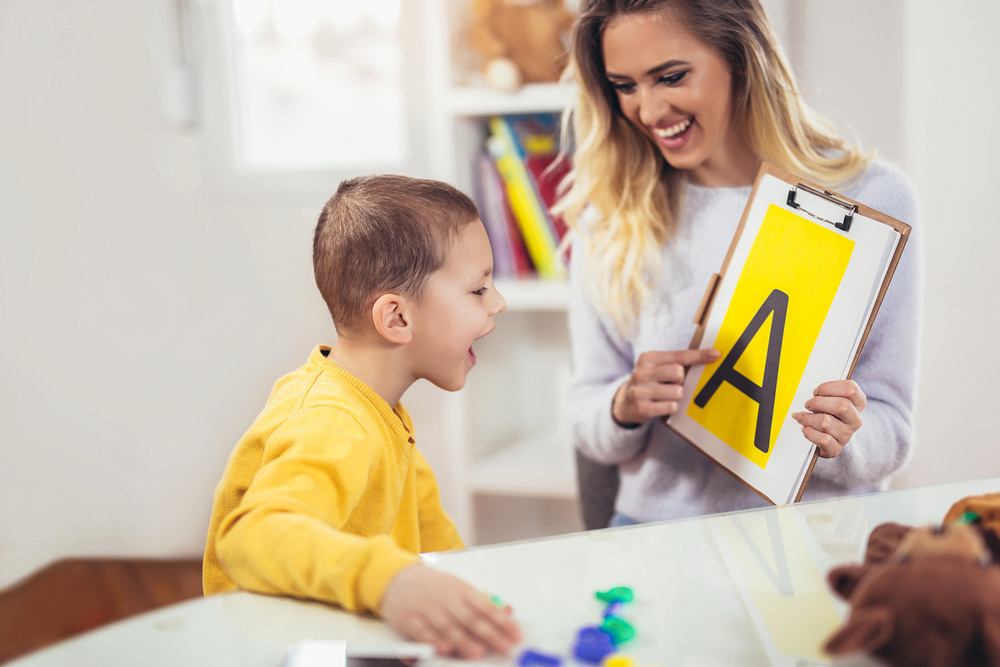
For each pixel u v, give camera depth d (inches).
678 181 42.9
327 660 17.1
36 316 72.0
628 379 41.3
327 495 23.2
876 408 38.7
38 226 70.9
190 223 69.2
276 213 67.9
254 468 27.5
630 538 22.4
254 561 20.5
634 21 36.3
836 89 55.9
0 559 71.4
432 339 30.0
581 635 17.3
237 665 17.1
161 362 71.2
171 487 72.1
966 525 17.3
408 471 31.1
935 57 54.4
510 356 65.9
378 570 18.8
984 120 54.3
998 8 52.9
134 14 66.9
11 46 68.7
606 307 44.1
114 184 69.6
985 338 57.0
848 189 40.0
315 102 71.0
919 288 39.5
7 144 70.1
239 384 70.3
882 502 23.5
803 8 55.2
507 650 17.1
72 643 18.1
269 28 70.4
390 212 29.4
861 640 15.6
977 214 55.6
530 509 70.5
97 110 68.7
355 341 30.5
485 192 58.2
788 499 29.8
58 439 73.2
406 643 17.6
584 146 42.9
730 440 32.4
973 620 14.8
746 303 32.8
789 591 19.0
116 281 70.8
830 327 29.5
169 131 68.2
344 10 69.5
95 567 70.1
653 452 42.4
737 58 37.4
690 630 17.6
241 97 69.3
